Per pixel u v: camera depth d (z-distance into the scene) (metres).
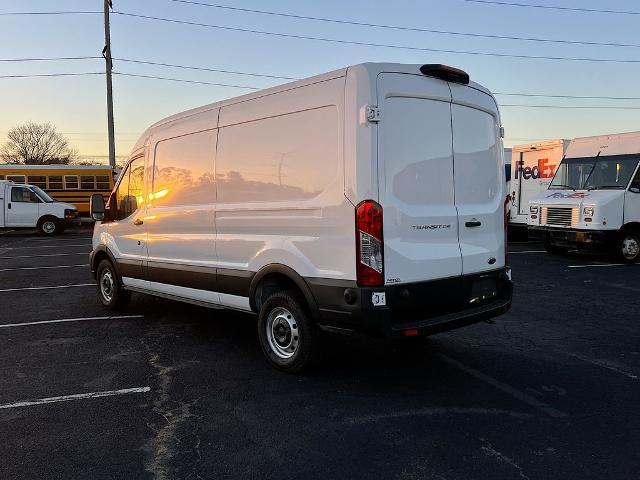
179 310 7.64
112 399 4.36
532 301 8.10
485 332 6.33
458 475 3.16
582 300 8.18
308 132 4.51
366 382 4.70
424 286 4.37
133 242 6.86
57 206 21.62
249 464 3.31
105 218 7.53
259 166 4.97
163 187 6.29
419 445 3.53
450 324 4.46
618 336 6.16
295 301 4.70
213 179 5.52
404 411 4.08
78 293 9.01
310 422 3.90
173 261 6.16
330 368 5.07
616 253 12.38
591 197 12.56
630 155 12.73
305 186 4.53
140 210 6.71
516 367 5.09
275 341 5.01
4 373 5.00
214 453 3.45
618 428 3.77
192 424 3.88
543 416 3.98
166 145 6.24
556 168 15.12
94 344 5.92
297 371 4.82
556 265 12.02
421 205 4.42
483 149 5.07
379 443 3.56
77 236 21.25
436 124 4.57
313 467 3.27
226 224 5.35
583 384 4.64
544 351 5.59
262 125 4.95
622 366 5.12
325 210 4.34
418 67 4.45
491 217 5.08
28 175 25.03
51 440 3.65
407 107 4.34
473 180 4.94
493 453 3.42
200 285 5.79
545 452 3.42
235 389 4.55
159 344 5.91
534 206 14.05
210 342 5.98
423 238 4.40
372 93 4.11
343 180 4.21
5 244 18.00
